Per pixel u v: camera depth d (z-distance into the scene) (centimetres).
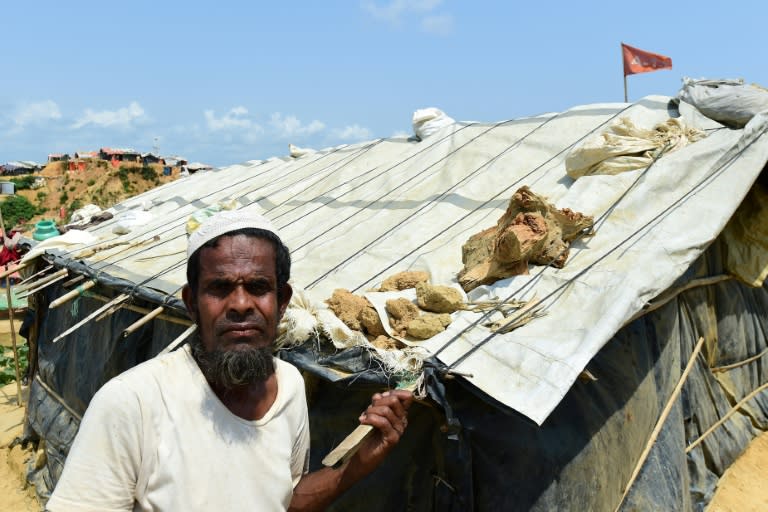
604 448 423
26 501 706
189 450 169
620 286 402
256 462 179
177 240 745
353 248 594
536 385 324
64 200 8375
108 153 9250
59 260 745
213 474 170
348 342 361
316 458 401
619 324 374
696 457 584
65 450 697
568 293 416
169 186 1198
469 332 377
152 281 573
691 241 468
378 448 210
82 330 724
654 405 507
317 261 579
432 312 417
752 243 641
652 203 519
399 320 401
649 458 498
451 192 668
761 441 692
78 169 8788
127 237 828
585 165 587
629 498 467
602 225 502
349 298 434
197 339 184
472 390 329
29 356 919
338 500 390
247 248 182
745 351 707
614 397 445
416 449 364
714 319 645
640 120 679
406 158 846
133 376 172
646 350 497
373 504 376
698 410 603
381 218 662
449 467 348
